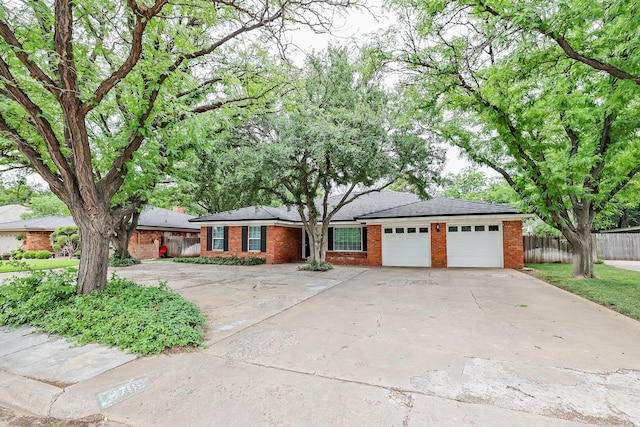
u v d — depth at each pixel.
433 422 2.46
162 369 3.45
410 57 8.07
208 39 6.36
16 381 3.13
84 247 5.94
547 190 9.08
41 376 3.28
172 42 6.26
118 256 16.14
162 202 25.09
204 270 13.86
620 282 8.90
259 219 17.44
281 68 6.76
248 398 2.85
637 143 8.49
